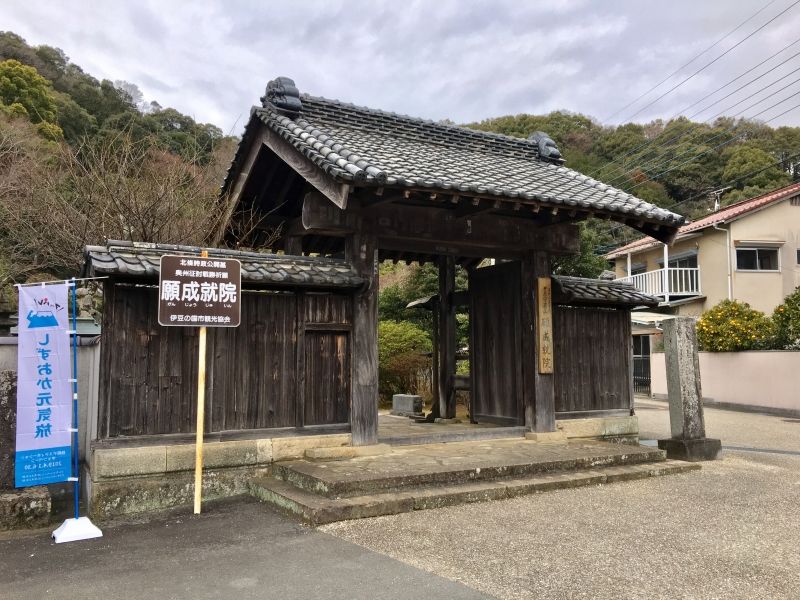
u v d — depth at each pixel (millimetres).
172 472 6465
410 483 6344
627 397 10008
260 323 7195
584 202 7637
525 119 47062
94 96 30266
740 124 38406
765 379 17375
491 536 5133
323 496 5992
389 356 16297
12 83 24281
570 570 4340
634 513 5906
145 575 4320
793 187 23391
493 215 8758
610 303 9711
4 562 4660
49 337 5680
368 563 4492
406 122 9805
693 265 25156
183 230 12531
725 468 8422
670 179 37375
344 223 7664
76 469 5523
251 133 8922
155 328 6574
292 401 7312
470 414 10578
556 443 8742
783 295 22875
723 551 4785
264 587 4055
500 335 9883
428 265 19172
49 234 12609
